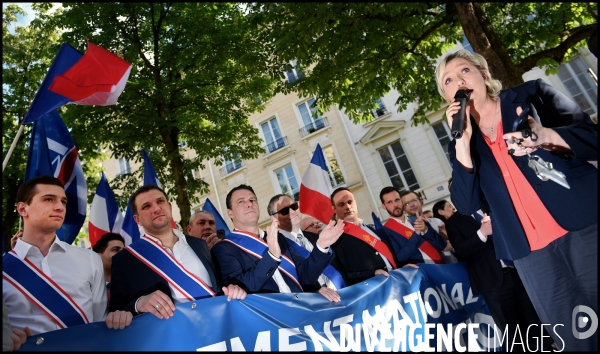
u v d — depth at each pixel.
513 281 3.58
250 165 21.38
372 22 7.97
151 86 10.10
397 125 18.00
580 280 1.92
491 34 7.22
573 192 1.89
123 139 10.66
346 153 19.14
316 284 3.42
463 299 3.77
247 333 2.46
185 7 10.62
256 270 2.78
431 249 4.48
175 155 10.14
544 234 2.02
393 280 3.38
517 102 2.10
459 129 2.09
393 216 4.48
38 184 2.54
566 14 9.53
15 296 2.27
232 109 12.23
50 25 10.77
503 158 2.17
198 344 2.29
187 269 2.75
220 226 6.65
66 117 10.10
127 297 2.62
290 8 7.60
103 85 3.69
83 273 2.53
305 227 4.96
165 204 2.94
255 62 8.76
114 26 10.34
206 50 10.44
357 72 8.67
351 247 3.89
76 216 4.14
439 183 17.11
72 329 2.04
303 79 9.09
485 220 3.68
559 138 1.80
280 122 20.98
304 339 2.64
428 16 9.08
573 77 14.98
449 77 2.34
